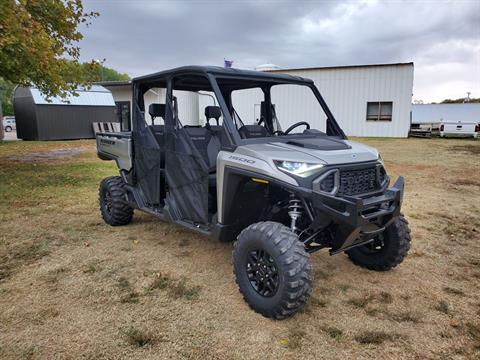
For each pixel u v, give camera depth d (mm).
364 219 2693
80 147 15953
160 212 4117
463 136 18922
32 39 7762
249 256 2945
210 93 3898
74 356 2391
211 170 3373
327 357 2420
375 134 19234
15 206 5984
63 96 9891
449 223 5211
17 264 3754
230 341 2557
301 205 2916
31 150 14633
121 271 3621
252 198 3191
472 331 2709
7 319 2781
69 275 3518
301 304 2693
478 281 3494
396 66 18234
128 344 2514
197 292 3221
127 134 4805
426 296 3203
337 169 2760
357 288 3336
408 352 2477
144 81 4172
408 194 7000
